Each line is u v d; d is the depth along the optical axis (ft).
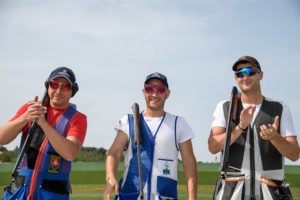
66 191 11.43
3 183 39.40
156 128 12.28
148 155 12.05
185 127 12.45
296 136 12.44
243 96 12.89
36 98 10.95
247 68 12.48
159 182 11.82
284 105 12.71
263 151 12.25
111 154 12.28
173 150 12.17
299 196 35.37
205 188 39.34
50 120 11.56
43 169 11.14
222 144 12.21
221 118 12.85
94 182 43.57
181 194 33.40
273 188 12.05
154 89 12.19
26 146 11.11
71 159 11.12
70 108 11.91
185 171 12.16
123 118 12.71
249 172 12.16
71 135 11.34
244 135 12.44
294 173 41.98
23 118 10.63
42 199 10.93
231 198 12.07
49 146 11.29
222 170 11.55
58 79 11.46
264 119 12.48
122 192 12.14
